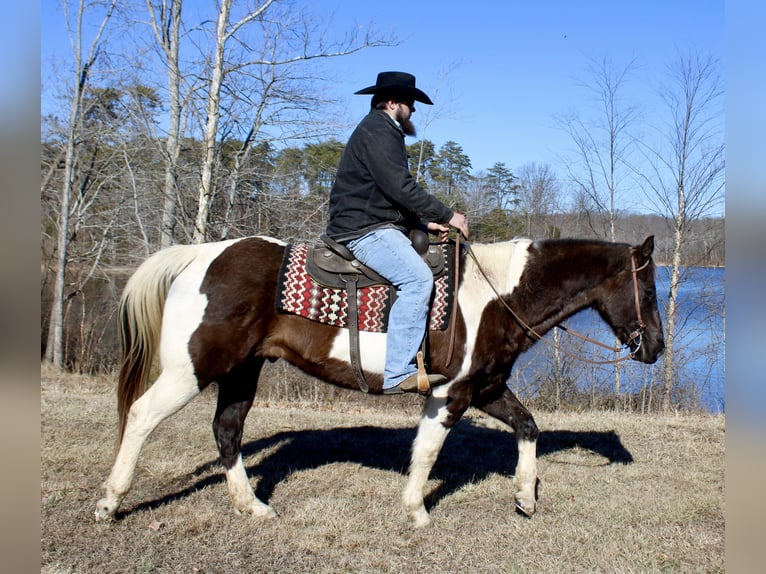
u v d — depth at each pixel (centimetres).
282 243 416
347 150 393
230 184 1197
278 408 858
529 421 452
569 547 382
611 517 430
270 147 1249
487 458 573
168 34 1260
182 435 600
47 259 1569
